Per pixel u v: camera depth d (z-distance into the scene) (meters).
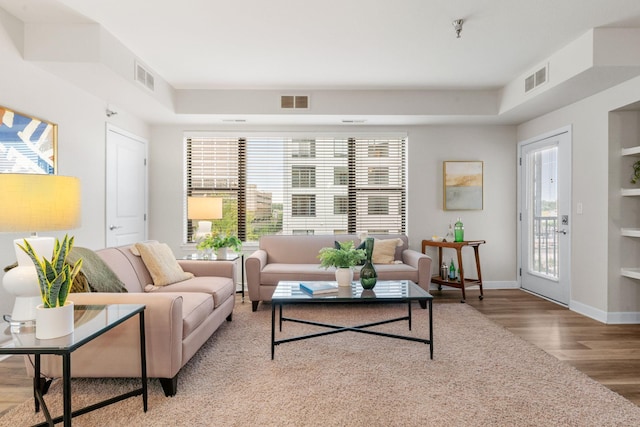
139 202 4.52
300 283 3.01
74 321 1.64
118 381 2.18
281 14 2.66
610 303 3.42
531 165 4.65
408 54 3.34
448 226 4.89
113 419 1.78
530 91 3.68
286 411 1.86
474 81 4.07
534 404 1.93
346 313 3.68
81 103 3.39
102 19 2.72
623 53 2.86
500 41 3.09
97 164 3.64
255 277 3.80
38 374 1.81
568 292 3.98
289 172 4.96
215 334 3.05
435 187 4.89
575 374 2.29
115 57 2.99
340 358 2.53
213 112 4.29
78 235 3.35
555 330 3.19
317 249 4.45
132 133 4.33
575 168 3.84
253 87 4.23
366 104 4.34
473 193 4.86
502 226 4.90
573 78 3.13
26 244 1.48
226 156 4.94
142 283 2.94
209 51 3.27
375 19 2.73
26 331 1.53
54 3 2.50
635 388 2.13
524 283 4.78
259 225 4.95
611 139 3.42
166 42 3.09
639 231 3.21
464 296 4.20
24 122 2.71
